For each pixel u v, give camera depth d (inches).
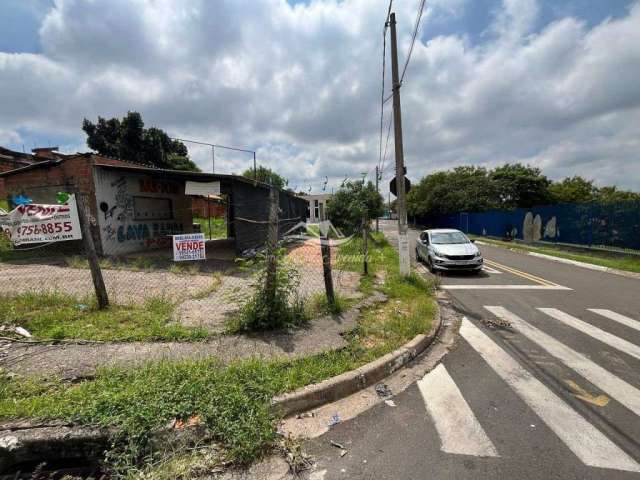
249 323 177.5
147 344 156.9
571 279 370.9
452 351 175.5
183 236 235.5
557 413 117.0
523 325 214.7
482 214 1108.5
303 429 110.8
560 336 193.5
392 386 139.9
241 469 91.8
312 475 89.9
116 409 102.2
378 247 674.2
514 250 697.6
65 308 201.6
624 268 416.2
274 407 114.1
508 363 158.7
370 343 174.2
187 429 98.7
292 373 133.0
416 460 95.1
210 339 165.6
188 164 1539.1
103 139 1289.4
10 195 476.4
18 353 143.9
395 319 208.5
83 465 95.2
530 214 776.3
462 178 1640.0
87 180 439.2
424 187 1910.7
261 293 186.1
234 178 429.4
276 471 91.4
